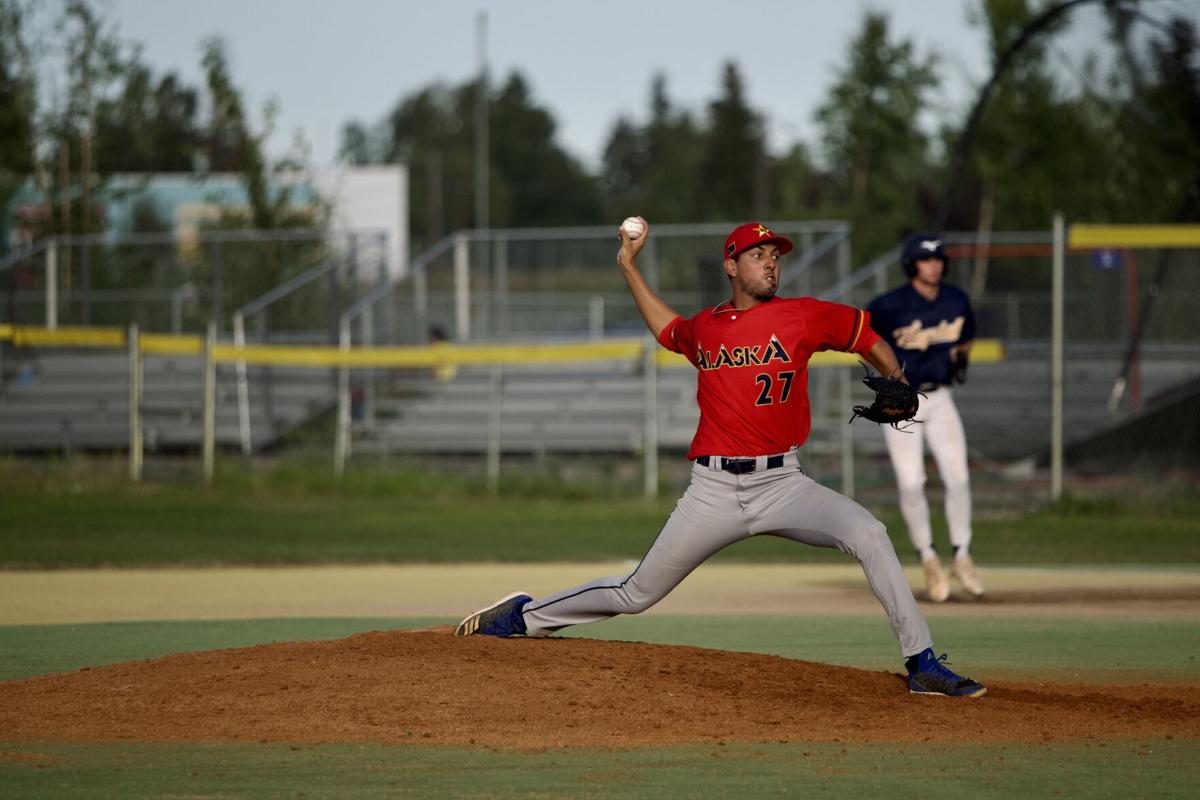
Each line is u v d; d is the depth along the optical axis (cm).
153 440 8112
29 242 10900
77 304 8900
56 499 6625
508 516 6216
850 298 6919
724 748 1828
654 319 2227
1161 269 6762
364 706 1992
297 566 4606
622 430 7725
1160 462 6850
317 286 8750
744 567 4738
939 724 1967
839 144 14600
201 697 2042
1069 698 2173
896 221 14288
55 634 3036
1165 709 2098
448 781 1659
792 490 2122
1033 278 9906
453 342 8606
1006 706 2088
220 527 5744
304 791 1616
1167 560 4778
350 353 7069
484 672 2145
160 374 8519
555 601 2334
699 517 2139
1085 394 7062
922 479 3644
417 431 7975
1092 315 7369
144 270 9631
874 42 14462
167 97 15475
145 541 5234
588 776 1684
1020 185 10031
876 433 7000
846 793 1614
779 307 2100
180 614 3412
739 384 2091
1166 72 6712
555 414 8000
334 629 3122
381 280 8700
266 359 7181
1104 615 3391
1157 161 7344
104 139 11262
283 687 2077
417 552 4972
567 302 9169
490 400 8219
